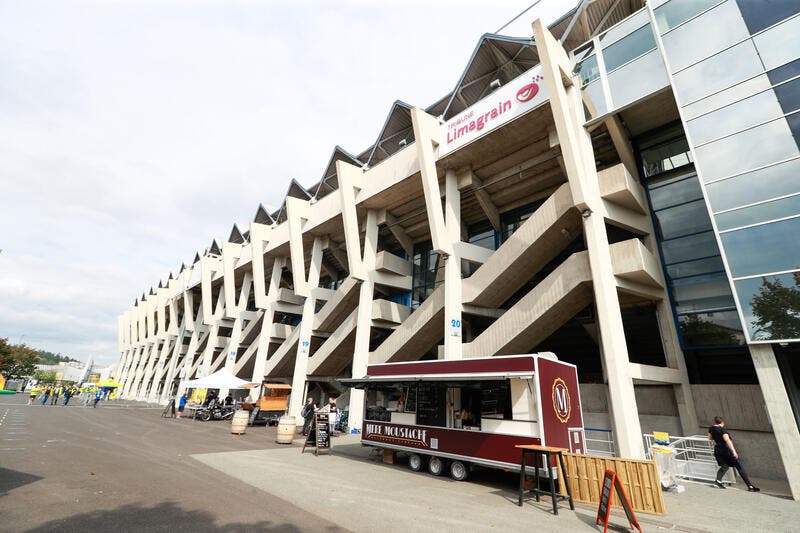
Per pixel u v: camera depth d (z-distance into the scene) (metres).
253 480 8.34
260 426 21.38
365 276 21.81
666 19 12.98
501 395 9.15
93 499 6.42
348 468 10.31
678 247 14.15
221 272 39.25
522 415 8.60
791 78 10.29
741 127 10.82
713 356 13.17
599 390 13.82
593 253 12.30
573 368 10.12
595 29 17.61
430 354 23.66
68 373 113.00
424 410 10.51
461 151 17.34
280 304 30.81
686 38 12.40
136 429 17.03
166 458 10.42
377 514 6.35
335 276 33.56
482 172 18.72
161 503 6.38
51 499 6.29
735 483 9.87
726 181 10.73
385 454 11.55
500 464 8.63
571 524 6.23
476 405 9.59
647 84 13.23
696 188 14.16
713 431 9.73
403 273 23.73
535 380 8.45
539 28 13.59
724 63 11.49
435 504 7.09
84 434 14.43
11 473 7.82
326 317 24.81
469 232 22.61
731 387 11.98
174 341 52.28
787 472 8.66
